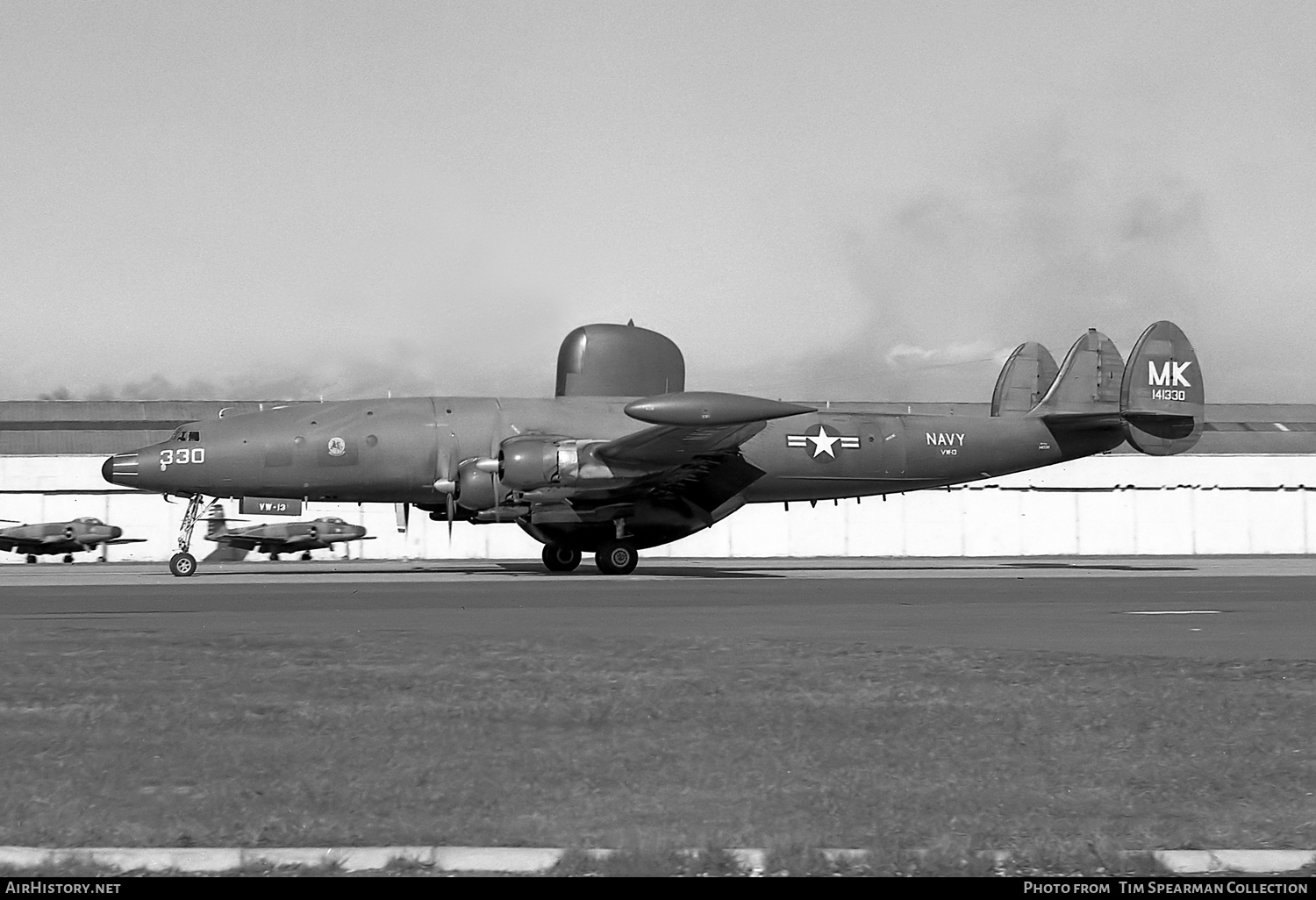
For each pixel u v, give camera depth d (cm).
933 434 8550
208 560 11475
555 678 2953
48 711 2520
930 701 2662
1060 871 1541
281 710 2544
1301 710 2559
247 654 3341
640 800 1856
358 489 7644
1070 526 12675
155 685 2836
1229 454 13638
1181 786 1945
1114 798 1873
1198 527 12781
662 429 6906
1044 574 7962
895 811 1798
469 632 3878
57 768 2050
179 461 7425
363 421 7600
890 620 4406
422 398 7838
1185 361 9038
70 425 13338
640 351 8238
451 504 7462
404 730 2347
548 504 7325
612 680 2928
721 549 12300
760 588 6197
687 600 5300
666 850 1584
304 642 3594
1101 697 2708
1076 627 4172
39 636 3750
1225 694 2752
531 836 1672
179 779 1973
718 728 2375
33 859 1559
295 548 11156
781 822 1741
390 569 8681
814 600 5347
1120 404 9050
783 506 12362
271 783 1945
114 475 7412
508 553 11756
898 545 12494
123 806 1814
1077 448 8925
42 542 10819
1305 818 1767
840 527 12425
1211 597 5588
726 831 1694
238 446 7462
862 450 8375
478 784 1944
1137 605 5109
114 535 11069
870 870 1536
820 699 2680
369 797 1861
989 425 8694
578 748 2200
